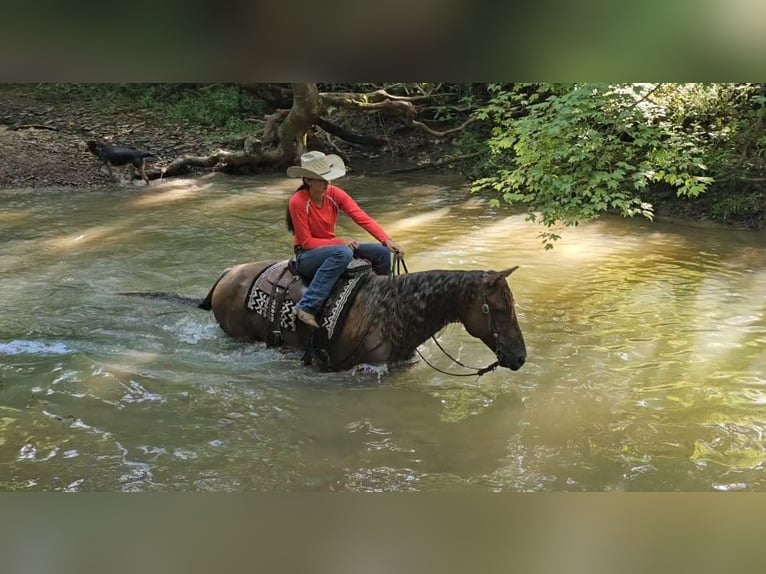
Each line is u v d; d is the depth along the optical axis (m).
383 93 14.87
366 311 5.21
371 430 4.50
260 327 5.72
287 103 16.53
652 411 4.70
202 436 4.40
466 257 8.34
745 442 4.29
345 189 12.96
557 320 6.41
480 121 15.17
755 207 10.15
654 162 7.34
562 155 6.96
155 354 5.65
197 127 17.67
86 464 4.06
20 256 8.36
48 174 13.40
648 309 6.66
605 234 9.54
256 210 11.06
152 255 8.45
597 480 3.91
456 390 5.06
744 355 5.57
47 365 5.36
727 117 10.55
